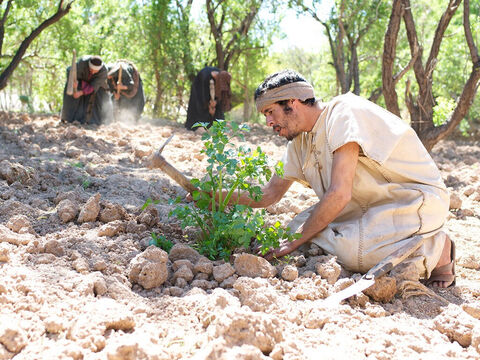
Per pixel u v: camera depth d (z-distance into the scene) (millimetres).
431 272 3104
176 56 14242
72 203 3604
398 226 2938
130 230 3373
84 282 2523
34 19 12195
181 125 12461
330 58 18094
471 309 2672
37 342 2057
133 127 9445
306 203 4734
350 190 2936
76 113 9633
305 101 3059
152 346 1977
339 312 2494
